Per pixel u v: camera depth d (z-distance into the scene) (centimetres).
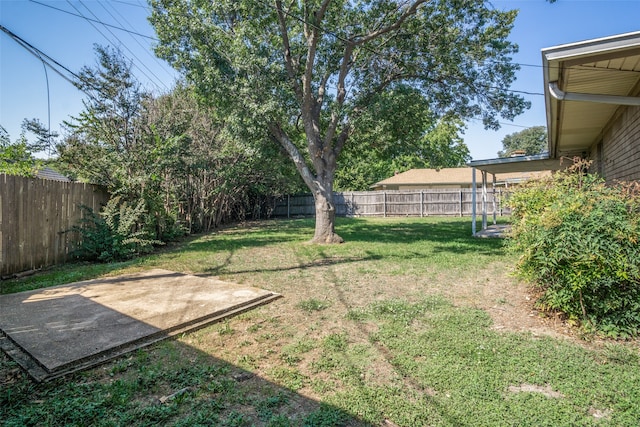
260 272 585
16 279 533
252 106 777
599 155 913
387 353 286
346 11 919
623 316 319
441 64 939
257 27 884
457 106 1002
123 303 397
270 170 1566
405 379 246
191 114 1174
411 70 941
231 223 1734
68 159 872
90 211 698
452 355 280
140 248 759
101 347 279
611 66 423
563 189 385
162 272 579
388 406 214
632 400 216
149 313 362
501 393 227
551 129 769
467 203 1995
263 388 235
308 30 849
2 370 255
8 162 752
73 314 358
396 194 2083
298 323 355
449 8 874
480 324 346
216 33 834
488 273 569
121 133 856
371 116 800
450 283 509
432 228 1338
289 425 196
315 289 481
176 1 832
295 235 1155
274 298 434
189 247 886
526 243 369
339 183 3067
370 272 582
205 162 1162
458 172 2566
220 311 372
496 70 934
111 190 807
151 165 859
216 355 283
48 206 633
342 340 310
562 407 210
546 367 259
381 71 962
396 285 500
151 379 244
